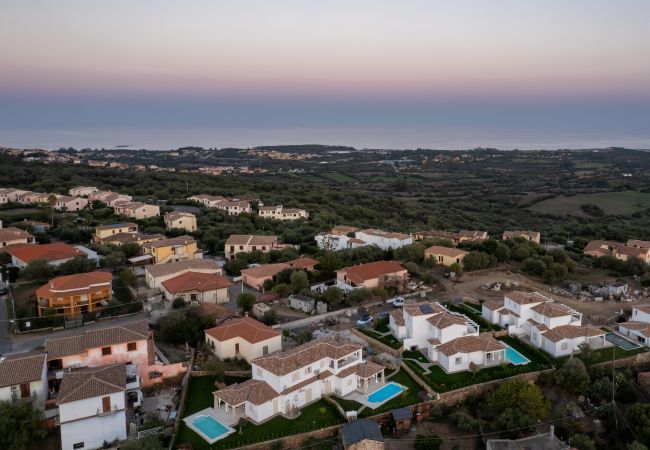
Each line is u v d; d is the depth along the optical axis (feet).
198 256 412.98
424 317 264.52
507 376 234.17
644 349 262.67
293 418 200.95
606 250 471.62
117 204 565.12
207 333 248.32
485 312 303.48
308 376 216.95
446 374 238.27
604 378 229.86
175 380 222.07
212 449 178.81
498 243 422.41
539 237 544.21
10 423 168.55
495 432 202.69
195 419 196.34
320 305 306.35
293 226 533.14
